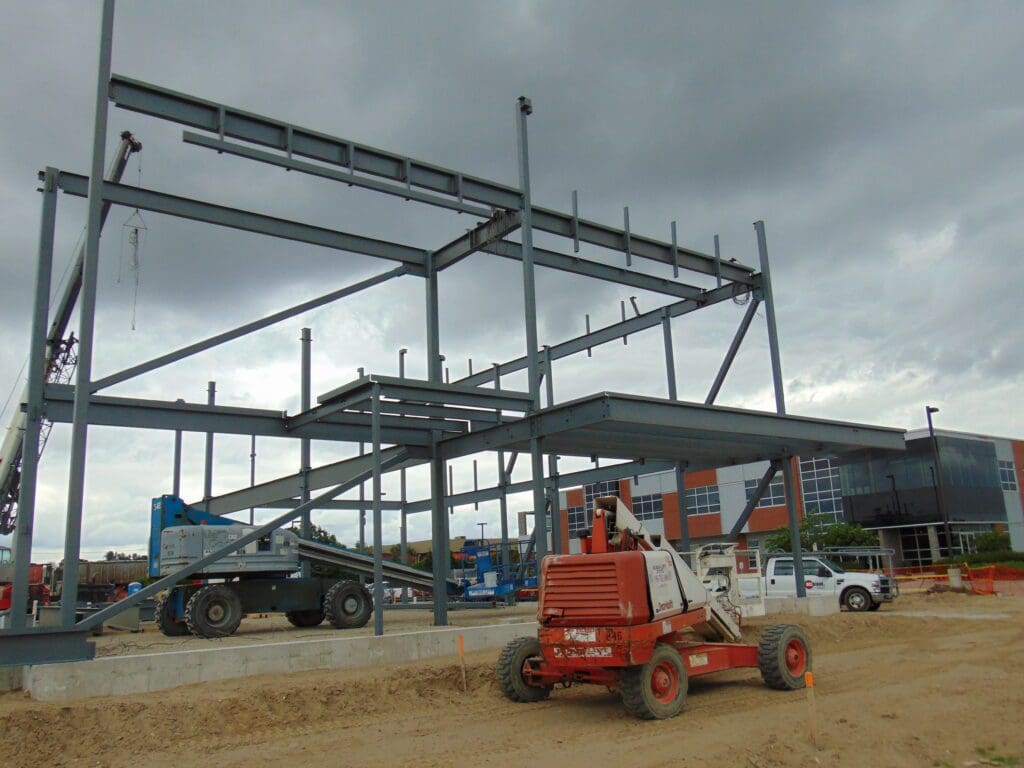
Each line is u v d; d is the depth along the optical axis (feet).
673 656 37.88
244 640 59.77
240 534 68.03
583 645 36.96
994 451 199.11
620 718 37.29
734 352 78.28
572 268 72.90
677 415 56.18
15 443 103.14
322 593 73.10
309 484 82.94
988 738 31.50
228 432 62.13
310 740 35.22
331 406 60.23
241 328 59.00
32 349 48.98
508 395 59.36
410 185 59.31
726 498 219.61
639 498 238.89
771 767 28.35
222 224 56.44
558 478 91.25
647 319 84.48
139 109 49.73
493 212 64.44
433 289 69.00
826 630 65.31
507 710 40.16
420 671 44.86
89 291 47.32
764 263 78.13
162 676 43.16
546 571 39.27
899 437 71.92
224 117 52.13
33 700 40.09
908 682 44.39
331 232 63.00
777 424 62.18
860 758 29.25
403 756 31.94
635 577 37.09
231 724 37.14
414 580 81.87
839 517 200.23
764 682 43.42
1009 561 156.66
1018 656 52.90
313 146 55.88
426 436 69.15
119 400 57.47
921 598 108.99
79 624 44.42
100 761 33.09
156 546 68.80
